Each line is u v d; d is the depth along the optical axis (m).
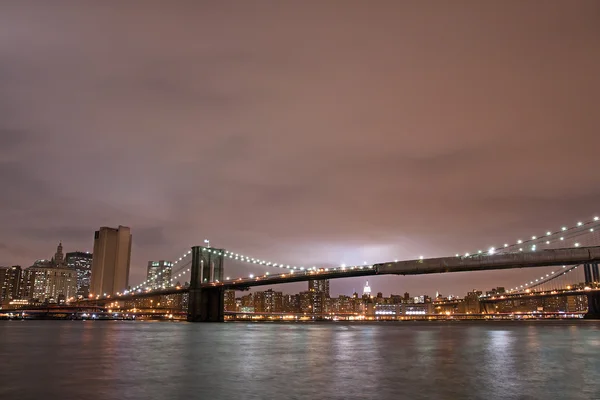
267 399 19.02
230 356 35.94
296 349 42.94
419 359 33.47
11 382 23.19
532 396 19.58
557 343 50.03
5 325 123.31
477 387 21.61
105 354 37.53
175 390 20.88
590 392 20.39
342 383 22.70
